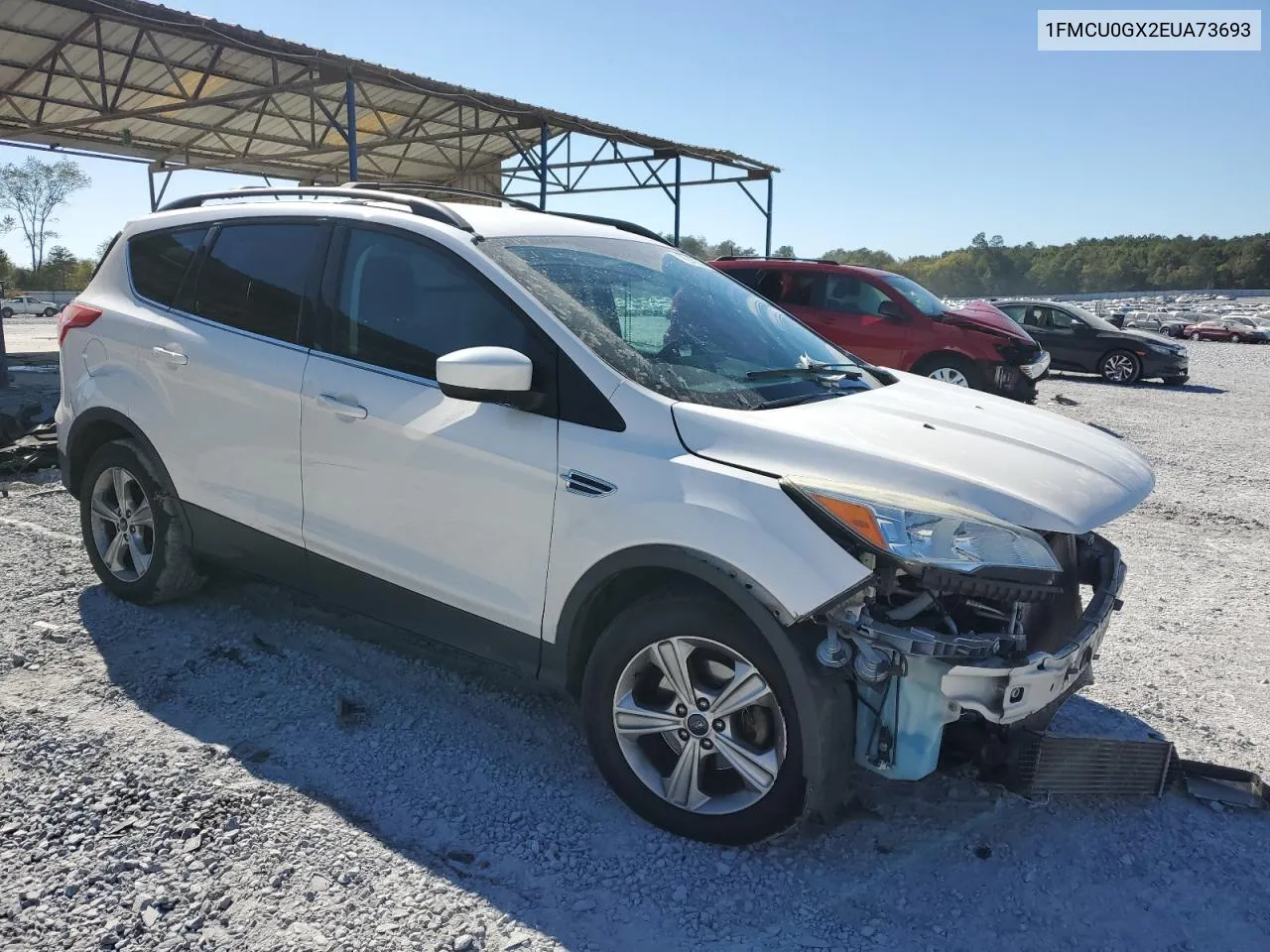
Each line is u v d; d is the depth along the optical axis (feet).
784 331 12.04
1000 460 8.77
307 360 11.09
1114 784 9.73
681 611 8.45
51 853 8.18
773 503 8.03
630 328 9.99
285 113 61.82
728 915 7.87
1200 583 17.29
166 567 12.92
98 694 11.03
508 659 9.82
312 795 9.25
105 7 33.99
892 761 7.99
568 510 9.00
